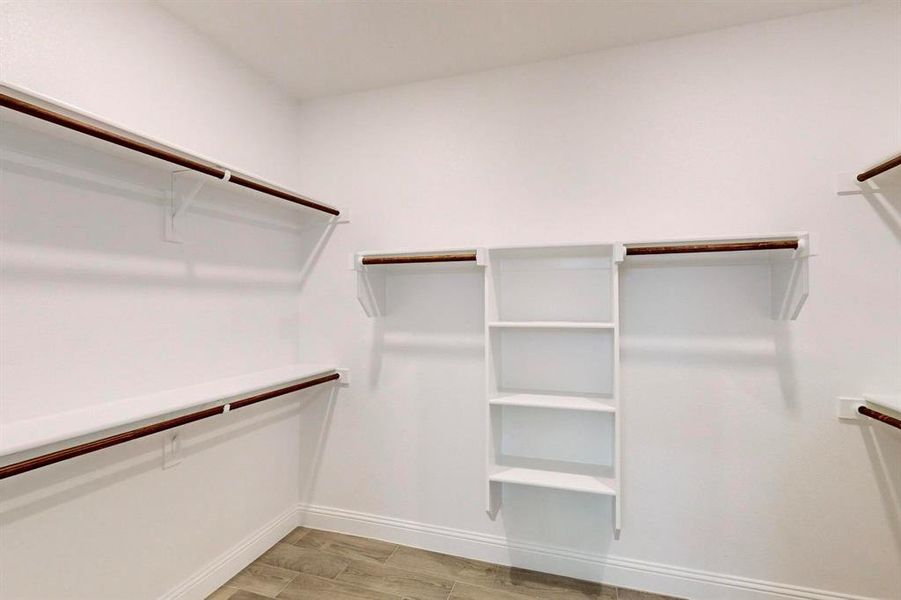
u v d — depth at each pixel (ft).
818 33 5.90
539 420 7.07
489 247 6.35
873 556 5.71
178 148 5.10
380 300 7.80
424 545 7.57
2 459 3.90
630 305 6.65
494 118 7.33
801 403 5.97
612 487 6.02
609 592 6.46
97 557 4.94
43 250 4.49
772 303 6.08
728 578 6.21
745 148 6.17
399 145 7.85
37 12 4.49
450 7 5.80
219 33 6.40
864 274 5.74
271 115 7.76
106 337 5.08
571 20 6.06
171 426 4.96
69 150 4.69
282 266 7.93
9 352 4.25
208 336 6.43
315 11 5.90
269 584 6.55
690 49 6.39
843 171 5.81
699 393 6.36
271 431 7.61
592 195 6.81
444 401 7.52
